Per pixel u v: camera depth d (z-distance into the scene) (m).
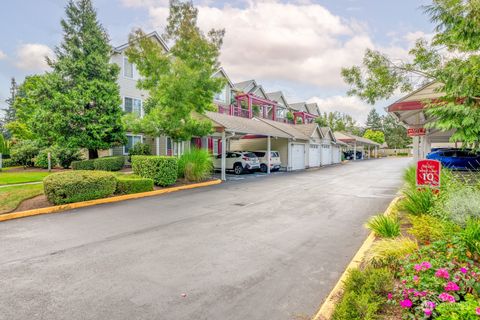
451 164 16.38
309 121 43.78
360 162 33.62
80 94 15.45
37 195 8.76
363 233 5.73
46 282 3.67
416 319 2.36
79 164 15.53
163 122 12.61
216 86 13.29
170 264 4.23
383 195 10.27
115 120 16.20
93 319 2.88
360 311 2.51
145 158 11.60
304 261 4.33
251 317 2.91
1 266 4.16
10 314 2.96
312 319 2.85
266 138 22.73
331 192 11.02
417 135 11.10
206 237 5.51
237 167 18.83
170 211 7.77
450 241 3.42
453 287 2.46
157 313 2.98
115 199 9.28
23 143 20.25
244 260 4.38
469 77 3.17
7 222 6.62
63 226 6.28
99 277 3.81
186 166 13.12
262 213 7.54
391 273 3.21
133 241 5.27
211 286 3.56
